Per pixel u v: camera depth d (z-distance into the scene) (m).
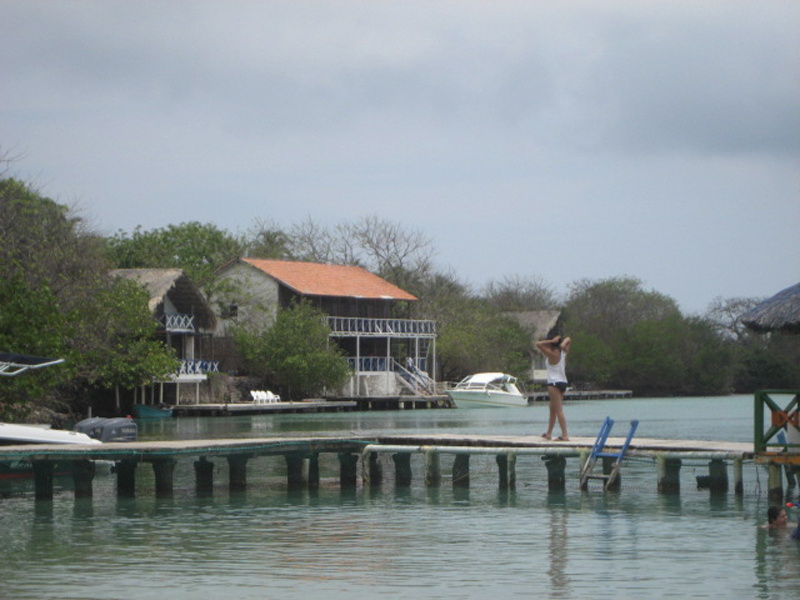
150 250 170.62
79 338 94.69
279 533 36.62
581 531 36.47
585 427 101.44
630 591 27.25
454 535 35.94
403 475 51.62
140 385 123.62
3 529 37.75
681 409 151.25
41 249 90.69
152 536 36.06
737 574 29.14
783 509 37.19
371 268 194.25
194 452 47.09
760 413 39.41
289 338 144.50
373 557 31.94
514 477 48.28
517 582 28.39
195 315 137.50
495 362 181.88
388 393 162.00
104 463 56.84
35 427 52.25
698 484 48.78
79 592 27.48
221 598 26.81
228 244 182.00
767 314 38.34
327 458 69.94
